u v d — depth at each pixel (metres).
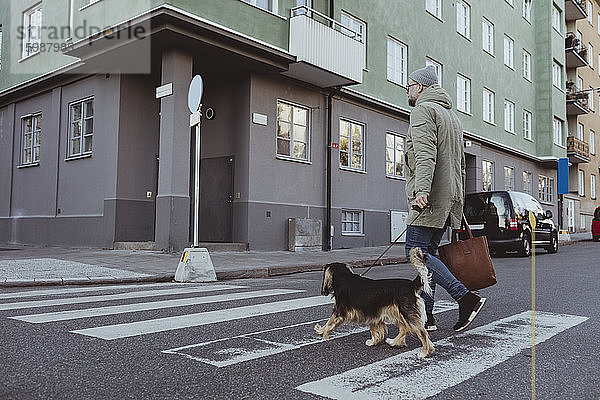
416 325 4.06
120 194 14.01
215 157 15.12
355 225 17.73
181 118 12.89
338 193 16.91
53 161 16.28
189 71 13.06
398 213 19.42
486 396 3.22
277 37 14.27
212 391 3.26
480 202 15.37
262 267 10.84
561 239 23.42
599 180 40.25
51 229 16.09
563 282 8.81
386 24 18.95
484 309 6.21
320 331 4.63
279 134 15.38
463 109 23.97
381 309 4.20
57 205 16.03
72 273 9.41
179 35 12.14
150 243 13.09
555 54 31.72
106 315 5.64
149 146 14.61
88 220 14.77
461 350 4.28
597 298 7.05
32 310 5.93
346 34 16.08
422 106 4.73
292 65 14.39
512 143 28.12
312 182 16.08
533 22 31.27
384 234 18.70
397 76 19.72
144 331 4.87
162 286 8.48
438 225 4.72
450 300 6.72
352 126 17.77
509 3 28.39
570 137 33.81
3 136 18.72
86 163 15.04
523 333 4.90
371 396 3.20
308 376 3.59
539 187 31.39
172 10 11.52
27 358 3.94
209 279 9.38
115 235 13.91
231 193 14.67
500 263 13.02
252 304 6.40
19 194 17.77
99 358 3.96
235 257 12.67
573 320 5.52
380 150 18.75
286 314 5.75
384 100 18.75
